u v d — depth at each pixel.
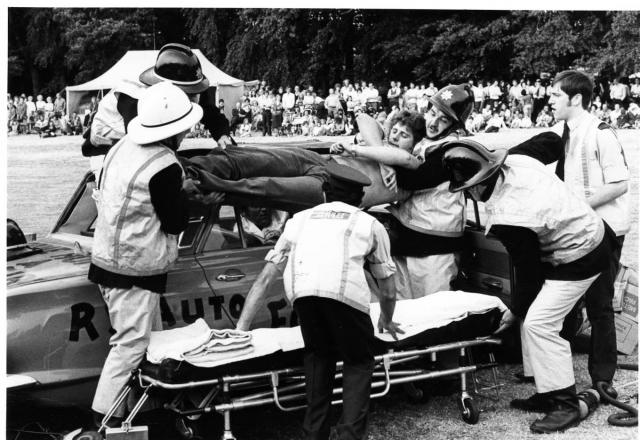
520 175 4.21
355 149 4.79
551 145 4.77
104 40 37.09
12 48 39.69
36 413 4.48
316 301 3.64
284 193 4.40
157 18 38.38
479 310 4.43
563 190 4.24
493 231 4.35
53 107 29.00
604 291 4.59
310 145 5.23
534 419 4.45
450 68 28.52
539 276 4.35
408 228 5.04
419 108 25.39
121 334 3.75
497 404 4.67
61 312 3.86
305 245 3.69
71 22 37.47
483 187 4.23
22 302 3.78
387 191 4.85
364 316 3.69
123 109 4.59
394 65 29.84
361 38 30.23
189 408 3.83
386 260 3.77
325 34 30.16
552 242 4.23
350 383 3.69
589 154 4.60
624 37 24.47
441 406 4.67
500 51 27.69
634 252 8.01
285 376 3.93
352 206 3.81
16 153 20.33
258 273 4.46
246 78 32.47
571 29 25.80
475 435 4.24
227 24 34.22
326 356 3.76
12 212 11.04
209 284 4.28
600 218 4.33
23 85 40.66
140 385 3.77
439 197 5.00
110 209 3.70
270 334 3.95
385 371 4.08
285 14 30.12
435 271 5.04
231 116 23.41
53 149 21.58
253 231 4.59
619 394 4.74
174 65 4.56
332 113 27.14
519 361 5.43
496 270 5.15
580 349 5.59
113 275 3.71
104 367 3.79
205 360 3.62
